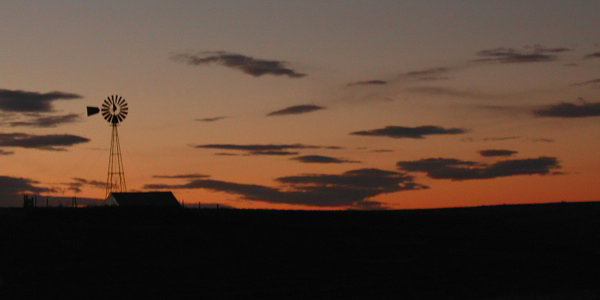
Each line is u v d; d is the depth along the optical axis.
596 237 112.62
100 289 62.31
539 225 123.06
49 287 63.09
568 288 65.75
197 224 98.62
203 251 84.81
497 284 67.69
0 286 63.38
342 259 85.12
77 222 91.56
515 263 83.88
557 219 130.88
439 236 105.75
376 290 63.31
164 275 70.56
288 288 63.88
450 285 66.69
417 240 102.25
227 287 64.12
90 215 96.06
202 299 58.16
